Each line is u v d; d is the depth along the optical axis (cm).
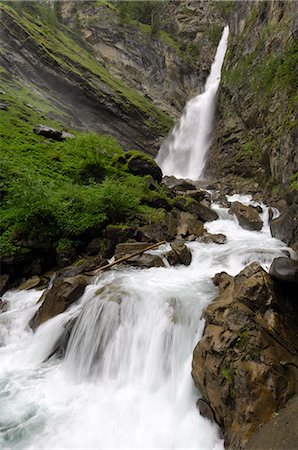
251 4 3500
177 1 6594
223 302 718
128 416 641
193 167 3788
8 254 1134
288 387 557
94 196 1381
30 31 4438
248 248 1263
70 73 4212
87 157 1775
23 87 3959
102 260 1183
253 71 2848
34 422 629
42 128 2311
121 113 4322
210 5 6062
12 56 4106
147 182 1784
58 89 4241
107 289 909
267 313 664
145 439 592
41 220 1228
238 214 1739
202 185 2784
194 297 837
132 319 796
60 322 859
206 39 5678
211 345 618
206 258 1203
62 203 1283
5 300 1054
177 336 728
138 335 766
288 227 1351
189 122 4172
